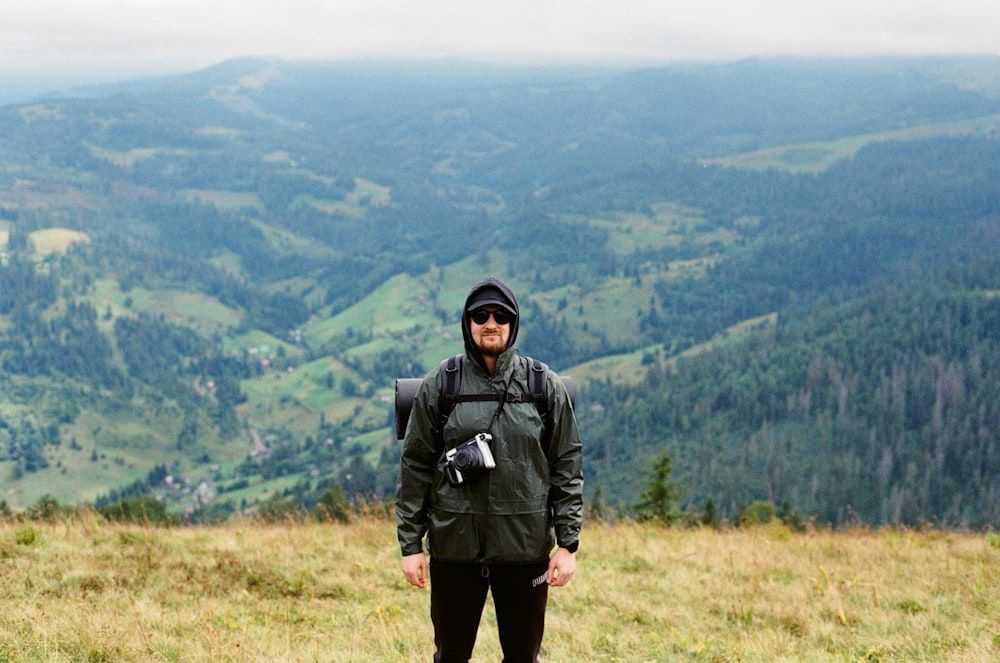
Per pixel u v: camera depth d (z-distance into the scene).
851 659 6.11
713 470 186.38
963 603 8.02
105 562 8.30
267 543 10.10
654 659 6.13
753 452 193.50
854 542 12.21
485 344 3.58
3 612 6.02
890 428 193.50
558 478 3.67
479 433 3.56
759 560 10.15
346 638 6.35
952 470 180.75
